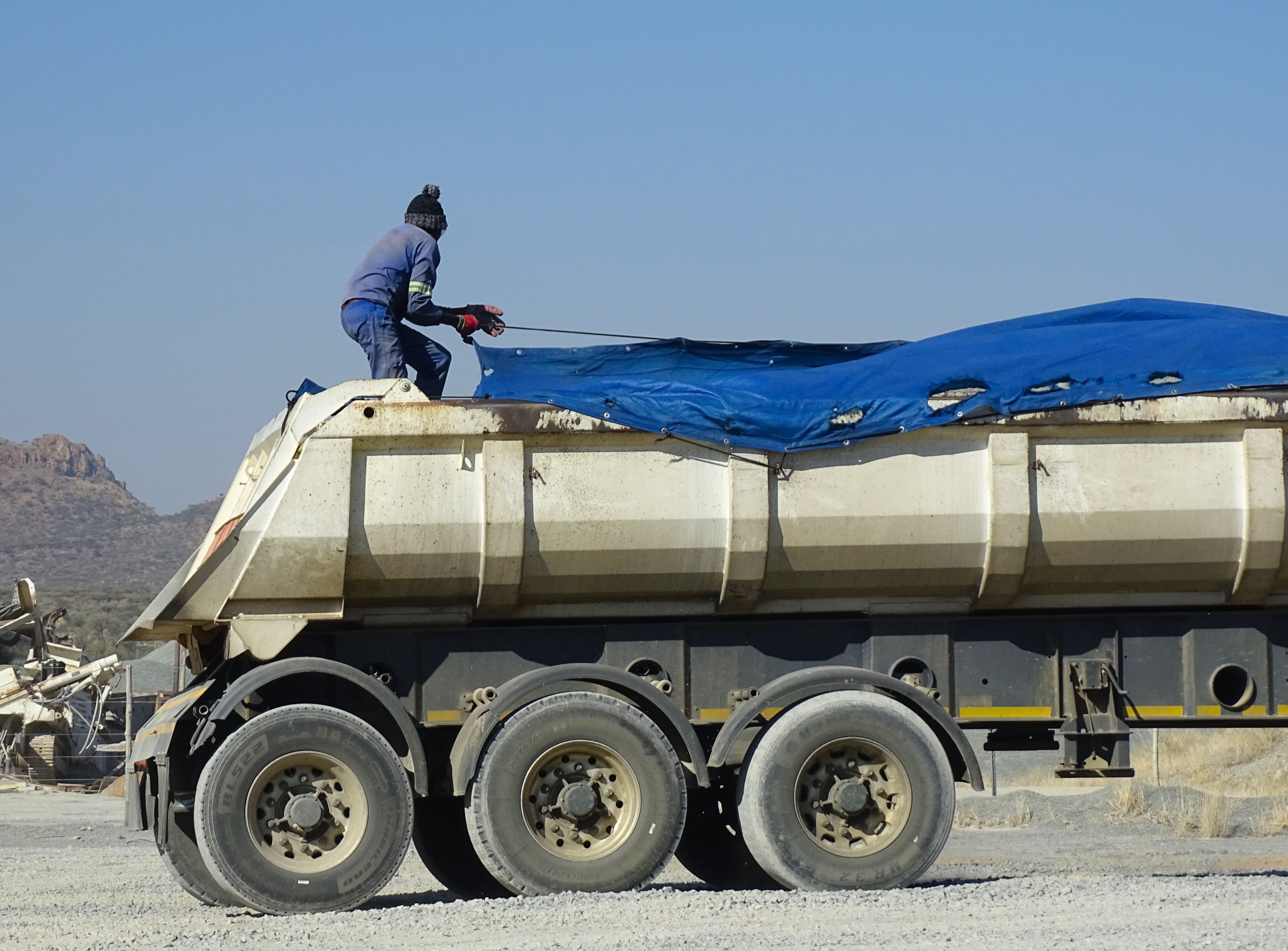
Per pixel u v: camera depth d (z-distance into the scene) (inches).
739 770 389.1
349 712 386.6
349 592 386.0
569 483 383.6
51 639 1326.3
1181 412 398.6
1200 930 297.7
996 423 395.5
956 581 402.9
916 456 394.6
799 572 395.2
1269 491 400.8
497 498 379.9
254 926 335.3
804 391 390.0
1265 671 419.8
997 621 414.3
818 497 390.3
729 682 405.1
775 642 407.5
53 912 392.8
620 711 380.8
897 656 409.7
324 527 375.9
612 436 385.4
